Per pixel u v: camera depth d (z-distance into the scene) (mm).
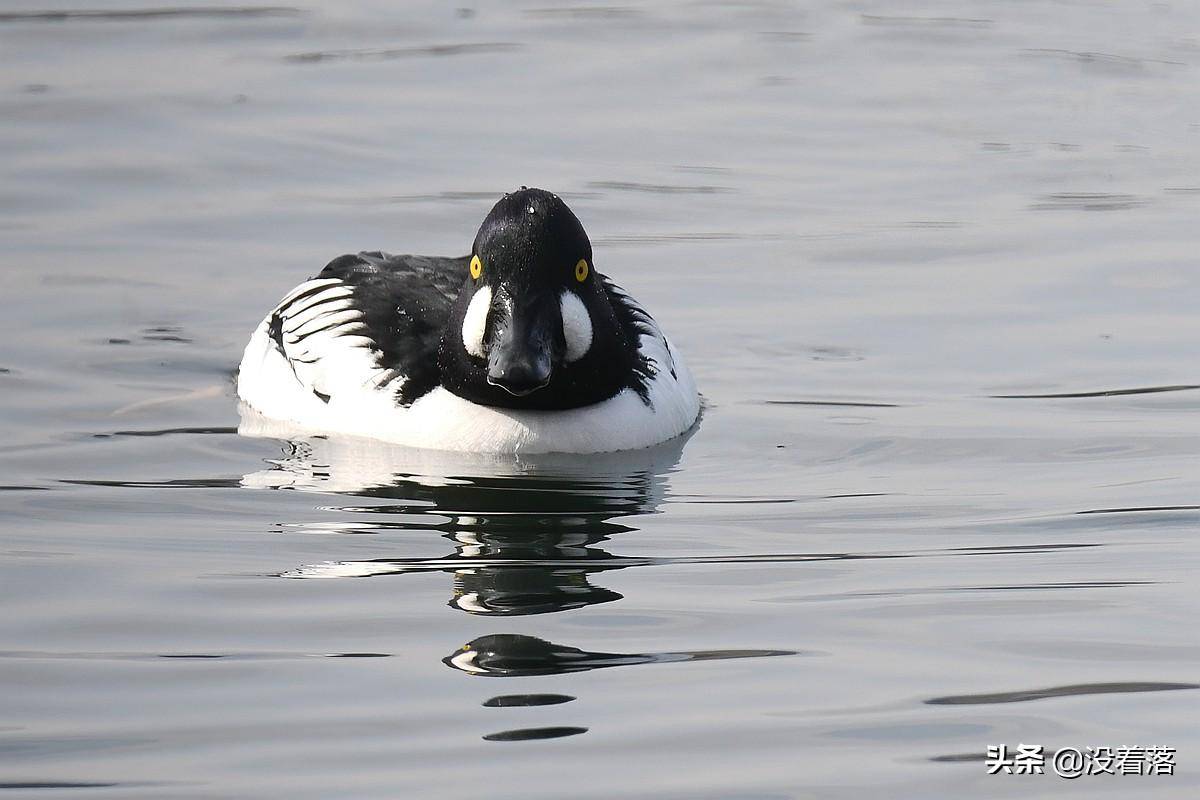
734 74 25297
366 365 13633
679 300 16891
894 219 19250
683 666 9125
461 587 10344
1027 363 15180
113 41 26359
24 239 18344
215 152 21375
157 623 9750
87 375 14992
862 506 11977
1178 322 16109
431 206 19594
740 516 11773
